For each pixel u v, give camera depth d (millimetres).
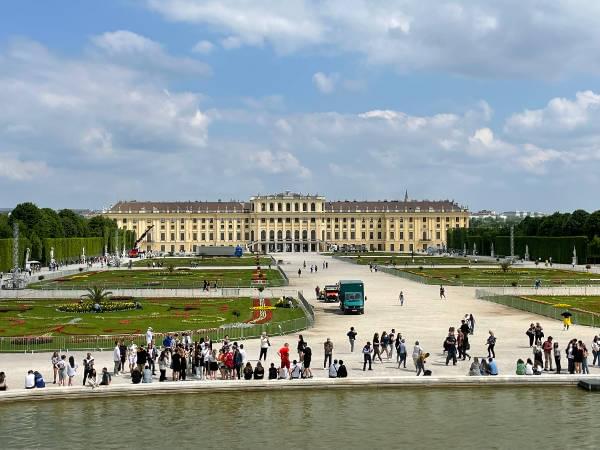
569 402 57656
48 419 53594
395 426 52219
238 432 51062
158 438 49844
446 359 73125
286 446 48438
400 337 73375
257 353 77375
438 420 53438
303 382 61531
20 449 47656
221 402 58000
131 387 59719
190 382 60844
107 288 146875
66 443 48812
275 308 119188
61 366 60438
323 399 58875
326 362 71688
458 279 175750
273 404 57469
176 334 85625
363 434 50625
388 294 143375
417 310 117125
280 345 82688
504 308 119375
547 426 52062
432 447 48219
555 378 62594
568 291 143625
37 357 74875
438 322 102438
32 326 96188
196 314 110500
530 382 62719
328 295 133000
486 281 168250
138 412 55375
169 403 57625
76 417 54125
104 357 74938
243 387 60969
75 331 91375
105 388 59219
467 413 55000
